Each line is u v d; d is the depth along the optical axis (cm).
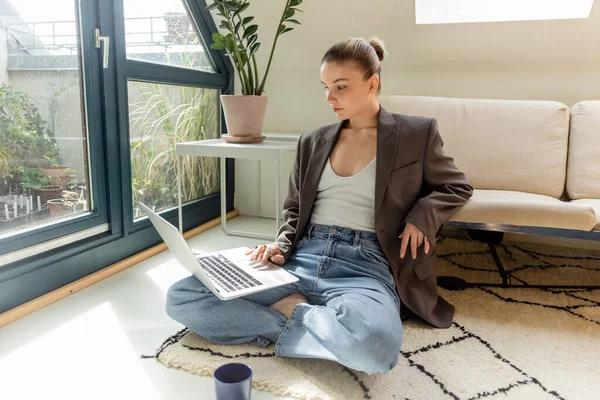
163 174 234
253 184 285
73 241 180
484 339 139
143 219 216
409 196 142
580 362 127
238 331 131
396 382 117
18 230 160
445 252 222
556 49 217
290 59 261
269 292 134
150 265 202
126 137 199
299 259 141
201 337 138
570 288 179
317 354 117
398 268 141
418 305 142
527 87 228
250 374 100
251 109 214
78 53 176
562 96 224
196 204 256
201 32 251
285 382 115
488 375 120
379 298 121
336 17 234
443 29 222
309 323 121
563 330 146
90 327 146
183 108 244
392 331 112
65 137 175
